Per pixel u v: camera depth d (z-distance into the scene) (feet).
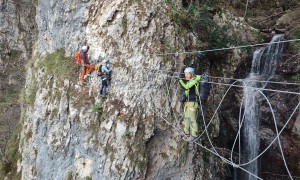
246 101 35.53
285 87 36.78
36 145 32.48
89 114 28.37
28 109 36.78
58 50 34.94
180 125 27.22
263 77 37.09
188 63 28.35
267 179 36.14
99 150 27.30
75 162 29.32
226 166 31.48
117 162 26.32
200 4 31.63
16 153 39.96
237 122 35.24
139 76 27.45
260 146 35.81
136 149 26.32
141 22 27.73
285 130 35.68
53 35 35.86
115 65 28.09
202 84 22.18
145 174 26.43
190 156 27.27
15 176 36.96
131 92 27.37
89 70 29.27
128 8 28.22
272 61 38.14
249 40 37.45
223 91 32.71
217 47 31.58
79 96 29.45
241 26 37.73
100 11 29.96
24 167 34.17
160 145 27.43
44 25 37.70
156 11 28.02
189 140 23.00
